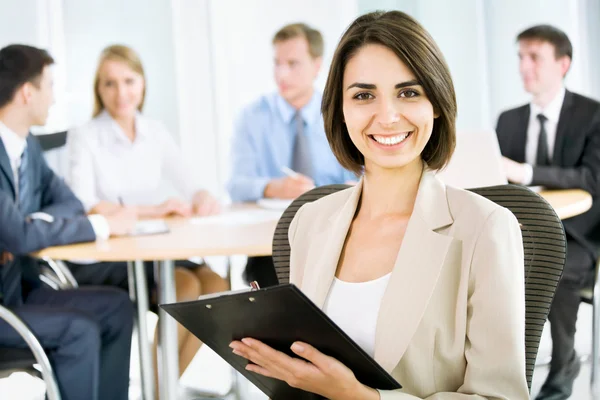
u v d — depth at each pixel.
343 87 1.48
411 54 1.40
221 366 4.17
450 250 1.41
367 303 1.45
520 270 1.39
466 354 1.39
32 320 2.86
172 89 5.32
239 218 3.45
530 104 3.88
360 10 5.34
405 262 1.43
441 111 1.45
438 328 1.40
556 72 3.76
